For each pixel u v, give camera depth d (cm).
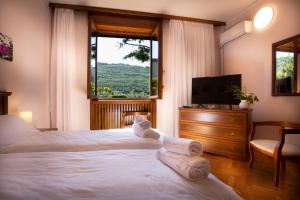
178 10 361
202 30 403
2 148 162
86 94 364
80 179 98
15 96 250
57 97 338
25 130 200
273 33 294
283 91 273
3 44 223
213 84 353
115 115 383
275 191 199
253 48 335
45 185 90
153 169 111
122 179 97
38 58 307
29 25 280
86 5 343
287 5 270
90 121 363
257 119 326
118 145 185
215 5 342
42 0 315
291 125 245
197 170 98
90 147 179
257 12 327
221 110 316
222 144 316
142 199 79
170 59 387
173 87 384
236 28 356
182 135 363
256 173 246
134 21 387
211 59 410
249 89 345
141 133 206
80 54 362
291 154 209
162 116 396
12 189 85
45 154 141
